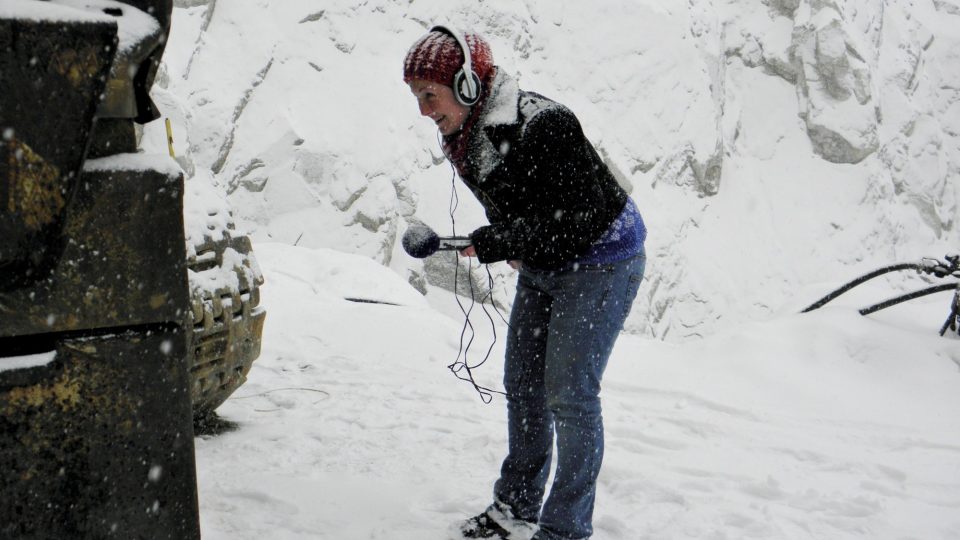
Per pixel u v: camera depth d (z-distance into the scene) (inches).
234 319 158.2
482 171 115.3
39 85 61.9
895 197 1113.4
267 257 353.4
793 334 280.4
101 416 73.0
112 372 73.1
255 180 794.8
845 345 273.9
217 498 142.0
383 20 938.1
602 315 118.0
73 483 72.6
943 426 222.7
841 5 1144.8
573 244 115.0
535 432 130.3
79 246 69.7
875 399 247.1
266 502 141.7
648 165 959.0
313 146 805.2
